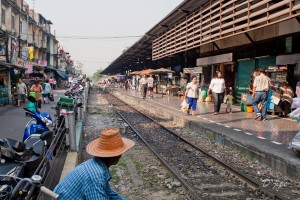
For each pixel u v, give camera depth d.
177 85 33.38
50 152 5.16
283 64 14.81
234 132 10.98
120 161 8.86
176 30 23.11
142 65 54.12
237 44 19.48
